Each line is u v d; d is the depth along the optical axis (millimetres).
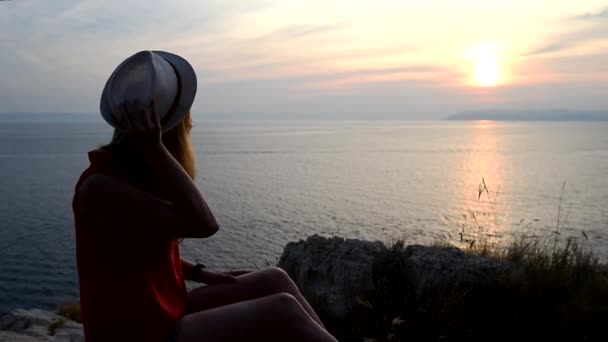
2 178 106125
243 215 61125
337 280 4629
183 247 44656
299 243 5277
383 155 180750
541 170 124875
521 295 4258
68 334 4398
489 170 126438
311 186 92250
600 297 4246
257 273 2693
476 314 4184
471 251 5418
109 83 2115
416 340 3953
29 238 52875
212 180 100875
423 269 4633
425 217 58562
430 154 185875
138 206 1992
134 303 2033
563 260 4648
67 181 101812
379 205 68812
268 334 2111
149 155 2021
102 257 2033
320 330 2127
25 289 38031
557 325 4020
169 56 2314
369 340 4004
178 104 2246
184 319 2125
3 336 4277
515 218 52531
